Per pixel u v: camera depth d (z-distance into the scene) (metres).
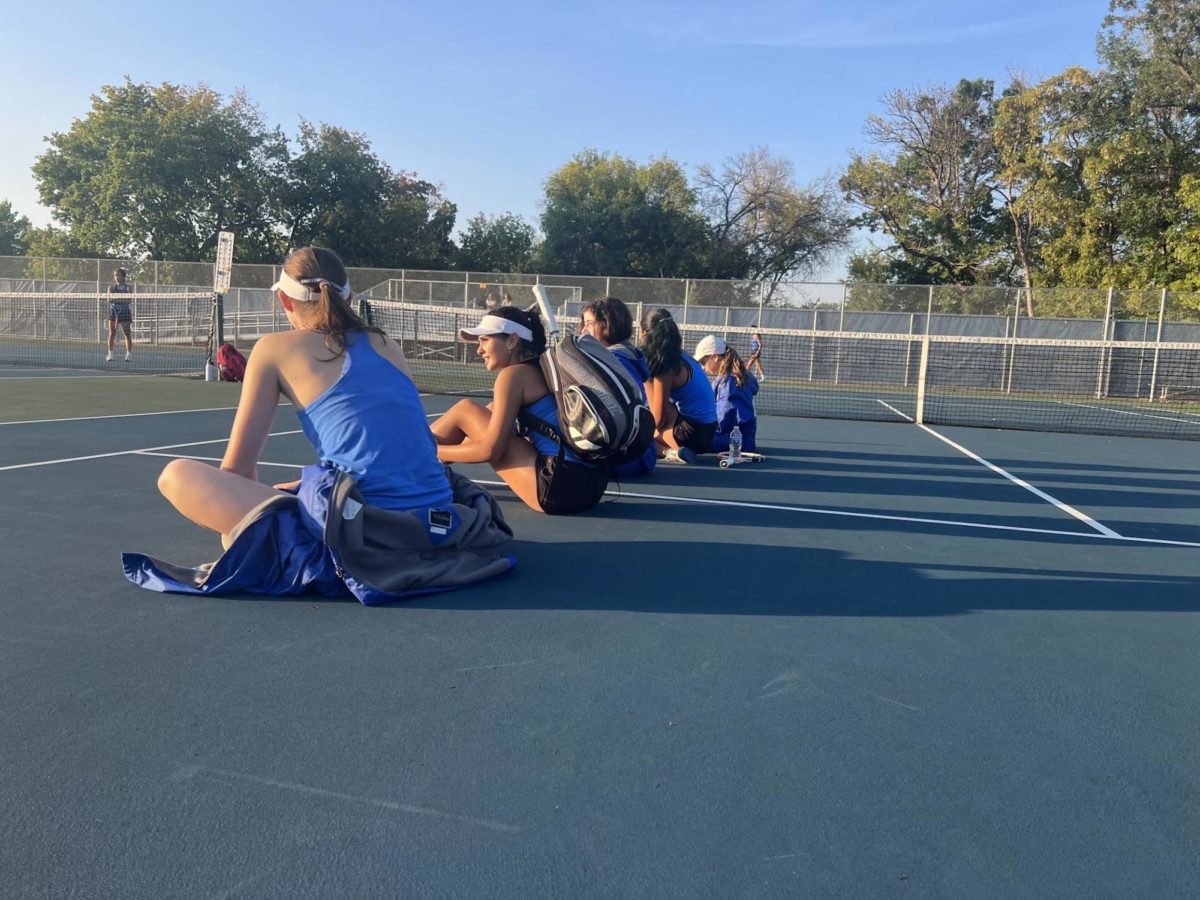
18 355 19.25
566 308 23.27
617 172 45.12
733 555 4.14
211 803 1.85
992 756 2.16
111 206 38.38
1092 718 2.39
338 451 3.27
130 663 2.59
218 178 40.56
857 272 41.44
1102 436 11.35
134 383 13.13
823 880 1.65
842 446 9.30
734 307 23.30
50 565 3.58
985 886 1.64
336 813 1.83
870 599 3.47
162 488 3.29
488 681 2.54
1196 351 19.80
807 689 2.54
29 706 2.29
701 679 2.60
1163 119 28.95
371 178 43.41
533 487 4.77
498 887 1.60
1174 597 3.62
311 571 3.19
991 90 36.78
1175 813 1.91
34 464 5.90
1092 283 28.83
